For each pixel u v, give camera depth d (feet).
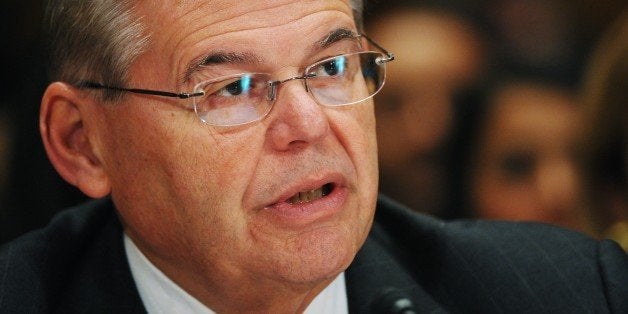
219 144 13.98
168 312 15.67
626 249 23.57
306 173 13.92
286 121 13.88
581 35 26.20
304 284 14.25
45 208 22.22
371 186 14.65
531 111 24.97
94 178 15.52
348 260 14.29
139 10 14.16
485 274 16.21
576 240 16.70
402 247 16.96
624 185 23.94
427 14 25.49
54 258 16.37
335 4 14.25
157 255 15.40
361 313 15.81
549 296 15.88
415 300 15.81
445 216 24.88
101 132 15.10
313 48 14.01
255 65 13.87
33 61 23.43
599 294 15.81
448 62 25.16
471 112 25.16
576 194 24.44
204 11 13.82
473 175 24.97
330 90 14.32
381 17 25.62
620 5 26.55
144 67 14.26
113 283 15.98
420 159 24.99
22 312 15.42
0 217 22.29
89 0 14.56
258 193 13.98
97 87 14.78
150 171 14.61
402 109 25.07
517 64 25.48
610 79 24.17
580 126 24.67
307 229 14.03
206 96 13.98
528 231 16.88
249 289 14.66
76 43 14.87
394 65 25.13
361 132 14.51
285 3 13.88
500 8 25.80
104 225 16.98
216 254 14.37
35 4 25.07
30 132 22.62
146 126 14.38
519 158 24.89
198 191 14.20
